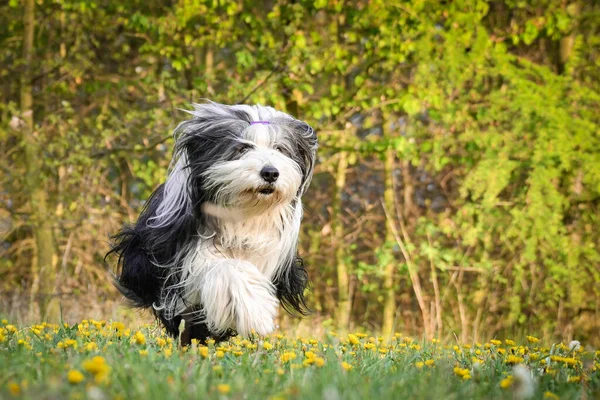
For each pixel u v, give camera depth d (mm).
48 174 12273
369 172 13594
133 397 3230
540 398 3906
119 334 5398
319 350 5219
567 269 11500
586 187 11844
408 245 12109
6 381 3498
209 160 5922
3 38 12867
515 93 11422
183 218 5941
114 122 11781
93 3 11586
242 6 12023
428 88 11484
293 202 6270
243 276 5668
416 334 12602
